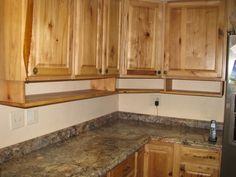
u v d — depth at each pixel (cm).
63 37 176
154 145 257
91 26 206
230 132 228
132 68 264
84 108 263
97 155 193
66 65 181
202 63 260
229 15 243
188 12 262
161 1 271
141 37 266
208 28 255
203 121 297
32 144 197
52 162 177
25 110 191
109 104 313
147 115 323
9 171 161
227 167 231
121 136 249
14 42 151
